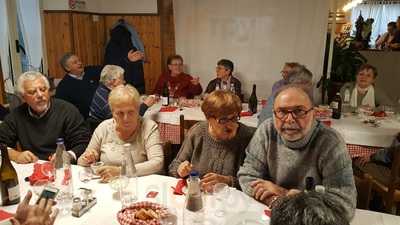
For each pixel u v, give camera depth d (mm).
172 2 4762
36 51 4453
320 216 697
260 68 4641
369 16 8875
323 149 1406
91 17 4785
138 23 4887
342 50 4484
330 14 4328
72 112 2418
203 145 1860
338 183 1357
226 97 1760
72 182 1704
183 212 1367
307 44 4383
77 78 3562
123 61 4406
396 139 2555
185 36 4824
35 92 2217
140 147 1997
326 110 3229
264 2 4445
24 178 1783
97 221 1341
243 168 1640
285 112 1374
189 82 4391
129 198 1506
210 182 1642
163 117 3209
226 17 4633
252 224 1312
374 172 2537
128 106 1897
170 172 1888
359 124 2928
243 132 1825
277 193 1454
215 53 4773
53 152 2350
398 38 5250
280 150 1504
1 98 3627
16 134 2363
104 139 2039
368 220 1341
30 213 1212
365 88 3537
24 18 4234
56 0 4348
